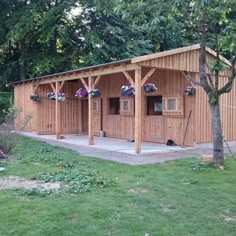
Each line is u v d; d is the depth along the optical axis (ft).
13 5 70.69
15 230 13.28
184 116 41.42
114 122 51.49
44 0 67.51
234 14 39.73
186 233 13.25
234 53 26.84
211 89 27.45
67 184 20.71
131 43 66.44
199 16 26.84
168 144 42.63
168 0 25.29
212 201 17.60
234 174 24.36
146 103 47.19
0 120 46.19
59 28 65.05
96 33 65.51
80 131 59.77
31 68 69.87
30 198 17.63
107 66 37.83
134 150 37.04
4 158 29.96
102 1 31.04
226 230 13.69
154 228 13.69
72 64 67.10
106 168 26.30
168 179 22.59
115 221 14.39
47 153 33.65
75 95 54.90
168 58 36.47
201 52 27.32
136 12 27.09
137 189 19.89
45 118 57.26
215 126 27.50
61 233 13.05
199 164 27.43
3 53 73.41
